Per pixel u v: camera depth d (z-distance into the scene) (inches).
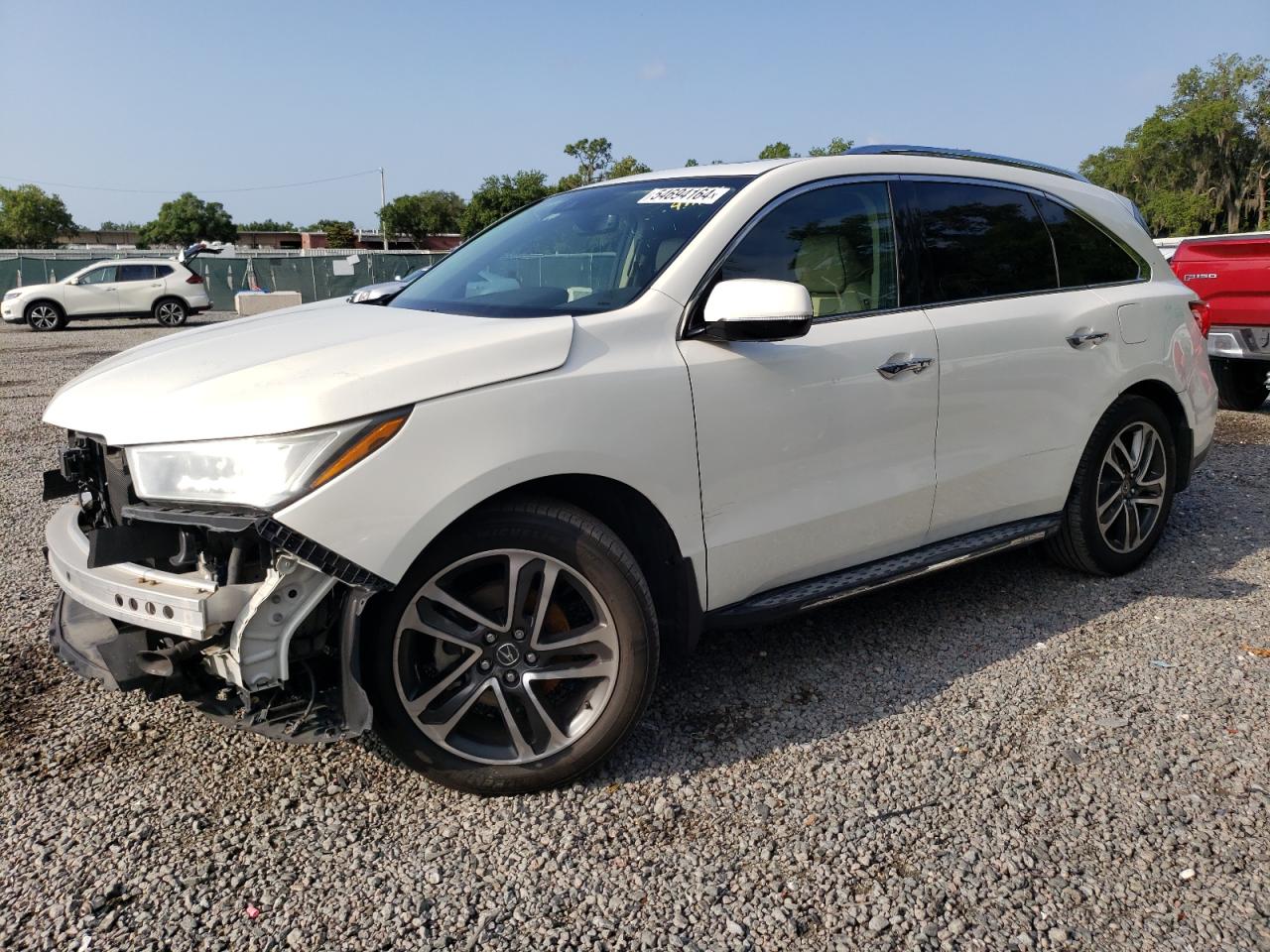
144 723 119.4
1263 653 135.8
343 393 88.0
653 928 83.7
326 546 86.0
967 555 137.9
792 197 122.0
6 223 3331.7
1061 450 148.9
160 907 86.2
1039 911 85.3
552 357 98.3
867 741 114.4
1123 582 164.4
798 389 115.3
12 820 99.2
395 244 3105.3
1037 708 121.6
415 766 99.0
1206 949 80.4
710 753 112.1
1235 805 100.6
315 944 81.8
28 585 168.4
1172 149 3058.6
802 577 122.8
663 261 113.4
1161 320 162.7
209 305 949.2
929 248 134.9
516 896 87.7
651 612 103.9
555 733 102.3
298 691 92.4
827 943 81.9
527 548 97.3
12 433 323.0
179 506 89.9
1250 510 205.2
